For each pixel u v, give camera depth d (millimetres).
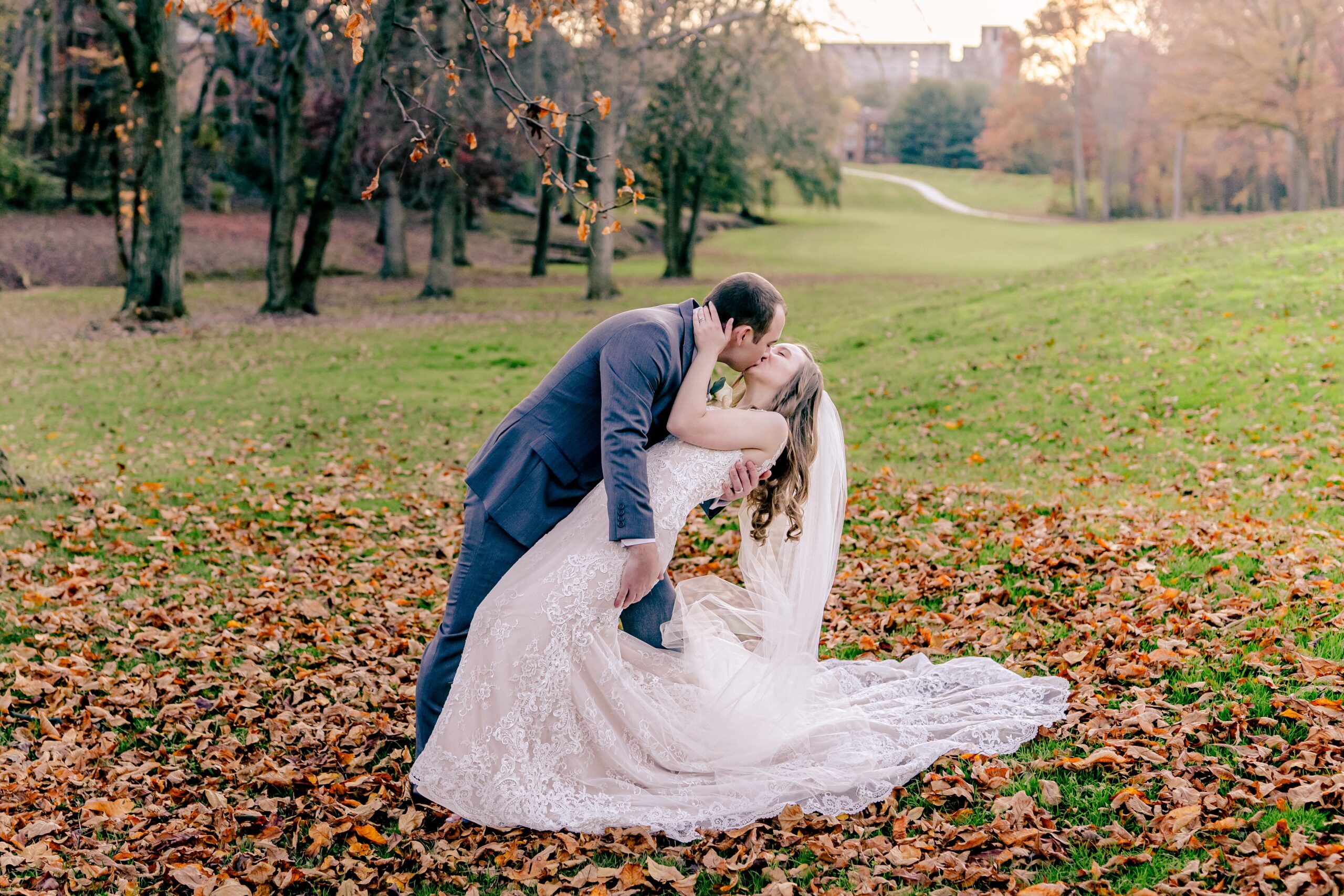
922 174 94375
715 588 4203
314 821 3486
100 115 35625
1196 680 3920
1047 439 9938
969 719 3754
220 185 40969
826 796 3371
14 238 33125
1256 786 3066
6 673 4812
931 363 14062
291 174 24375
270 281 24797
